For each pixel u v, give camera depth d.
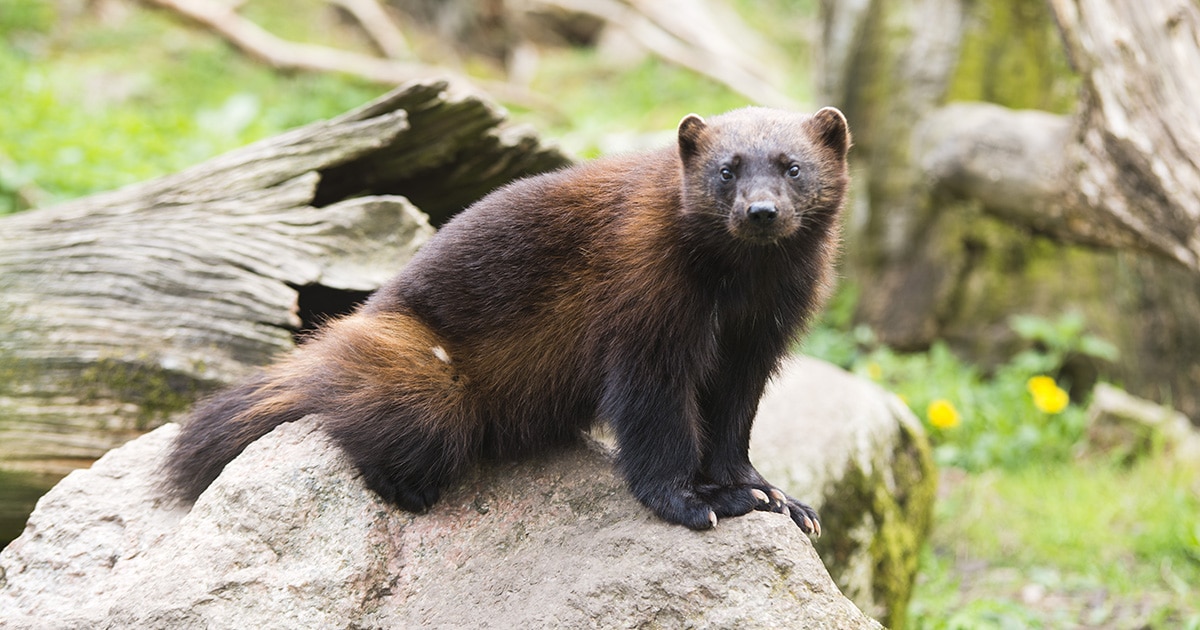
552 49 22.56
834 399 7.37
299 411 5.26
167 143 13.43
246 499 4.82
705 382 5.18
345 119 7.43
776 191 4.75
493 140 7.70
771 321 5.19
